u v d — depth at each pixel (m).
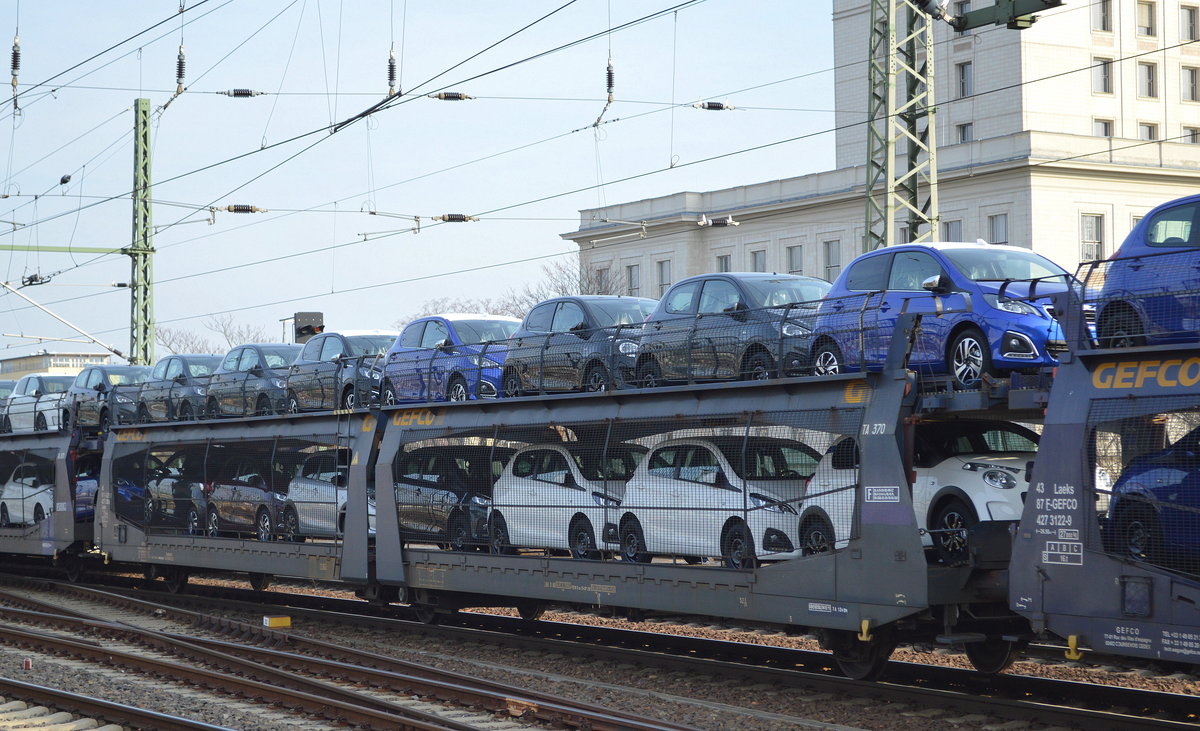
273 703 12.70
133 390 26.47
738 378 14.52
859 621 12.48
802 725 11.69
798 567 13.14
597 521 15.62
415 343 21.83
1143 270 10.70
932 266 14.67
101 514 26.25
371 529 19.48
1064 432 10.92
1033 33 67.06
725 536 14.01
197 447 23.66
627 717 11.32
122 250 40.12
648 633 16.97
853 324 13.78
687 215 68.75
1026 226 56.50
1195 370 10.09
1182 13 71.69
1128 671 14.08
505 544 16.97
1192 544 9.88
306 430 21.06
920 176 25.11
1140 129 70.56
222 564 22.47
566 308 19.42
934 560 12.38
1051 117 67.62
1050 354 11.98
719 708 12.56
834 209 62.88
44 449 27.59
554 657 15.85
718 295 16.77
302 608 22.20
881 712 12.09
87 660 15.76
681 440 14.72
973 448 12.94
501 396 18.19
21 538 27.98
